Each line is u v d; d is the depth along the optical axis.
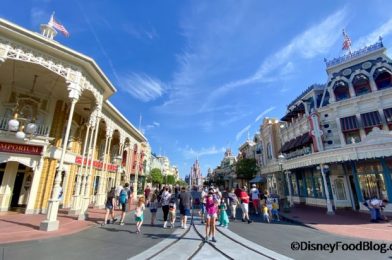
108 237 8.23
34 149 13.80
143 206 9.74
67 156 16.56
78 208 13.43
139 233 9.13
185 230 9.98
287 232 9.98
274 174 31.05
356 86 20.27
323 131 21.30
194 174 130.88
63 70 10.89
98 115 14.01
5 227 8.84
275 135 32.03
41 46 10.19
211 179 96.31
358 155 14.59
